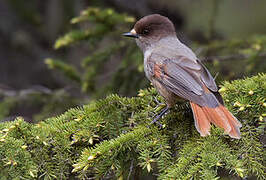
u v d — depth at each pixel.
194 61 9.20
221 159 7.44
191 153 7.64
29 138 8.09
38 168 7.91
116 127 8.77
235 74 12.62
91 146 8.59
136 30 10.88
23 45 18.53
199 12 15.84
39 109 15.47
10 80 18.41
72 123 8.56
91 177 8.58
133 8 17.41
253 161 7.52
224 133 7.83
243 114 8.46
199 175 7.25
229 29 16.00
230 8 16.42
